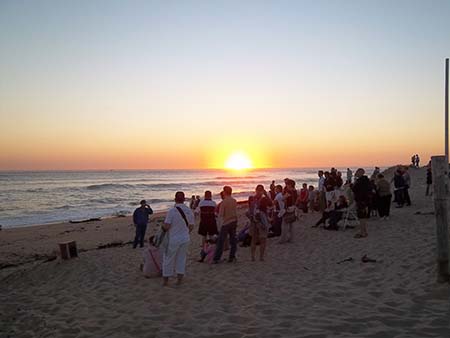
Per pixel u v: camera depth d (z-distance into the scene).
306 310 5.69
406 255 8.37
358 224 13.40
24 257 14.28
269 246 11.37
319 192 17.73
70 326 5.98
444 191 6.21
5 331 6.16
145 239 17.11
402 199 17.27
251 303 6.27
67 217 31.80
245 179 110.31
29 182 86.88
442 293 5.76
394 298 5.82
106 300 7.20
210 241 10.48
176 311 6.20
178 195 7.89
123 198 49.91
